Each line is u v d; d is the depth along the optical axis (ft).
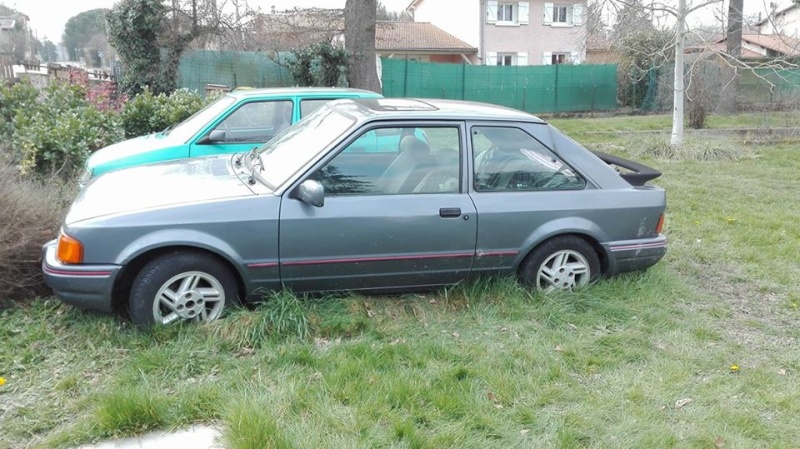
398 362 12.98
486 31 113.09
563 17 116.88
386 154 15.23
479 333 14.60
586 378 12.96
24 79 32.30
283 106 24.40
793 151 45.73
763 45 102.22
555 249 16.33
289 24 76.64
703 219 25.73
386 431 10.68
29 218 15.52
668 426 11.28
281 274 14.35
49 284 13.51
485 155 15.85
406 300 15.83
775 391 12.69
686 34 45.88
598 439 10.86
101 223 13.17
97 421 10.60
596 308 15.93
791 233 23.97
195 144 22.85
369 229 14.56
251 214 13.85
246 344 13.56
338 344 13.74
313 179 14.52
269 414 10.80
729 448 10.75
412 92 76.64
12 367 12.51
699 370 13.48
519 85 82.94
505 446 10.54
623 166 17.98
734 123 65.26
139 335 13.58
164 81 62.80
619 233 16.58
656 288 17.31
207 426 10.84
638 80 75.46
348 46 59.62
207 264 13.89
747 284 18.80
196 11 64.18
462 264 15.58
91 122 28.73
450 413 11.31
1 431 10.61
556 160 16.38
